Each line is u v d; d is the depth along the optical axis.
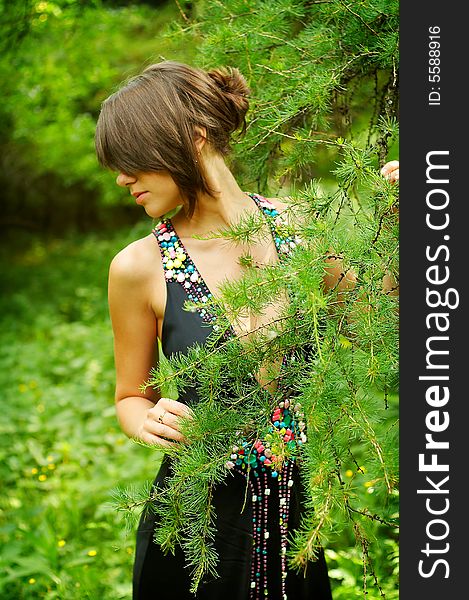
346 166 1.34
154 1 5.46
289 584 1.60
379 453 1.27
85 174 8.27
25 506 3.46
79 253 12.72
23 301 8.48
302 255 1.26
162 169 1.51
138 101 1.51
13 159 13.29
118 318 1.65
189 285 1.56
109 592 2.71
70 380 5.52
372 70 1.73
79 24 5.78
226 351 1.39
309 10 1.75
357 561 2.34
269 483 1.55
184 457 1.38
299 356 1.43
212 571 1.52
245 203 1.61
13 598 2.71
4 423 4.50
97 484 3.51
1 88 6.30
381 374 1.30
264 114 1.69
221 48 1.77
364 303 1.32
